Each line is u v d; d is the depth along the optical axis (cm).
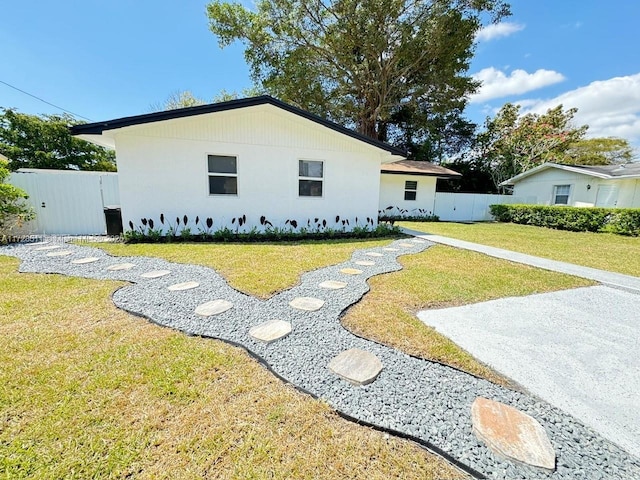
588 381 202
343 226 866
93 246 604
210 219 735
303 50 1517
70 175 734
